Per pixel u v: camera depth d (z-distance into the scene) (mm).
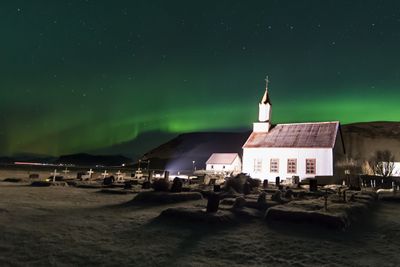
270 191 20000
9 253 6191
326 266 5871
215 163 65812
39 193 17766
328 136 34781
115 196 17375
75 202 14242
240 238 7742
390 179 31562
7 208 11555
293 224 9461
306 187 25688
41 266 5523
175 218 9797
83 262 5785
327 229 8883
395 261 6242
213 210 10031
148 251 6527
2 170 56344
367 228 9664
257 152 36844
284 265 5875
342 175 34750
